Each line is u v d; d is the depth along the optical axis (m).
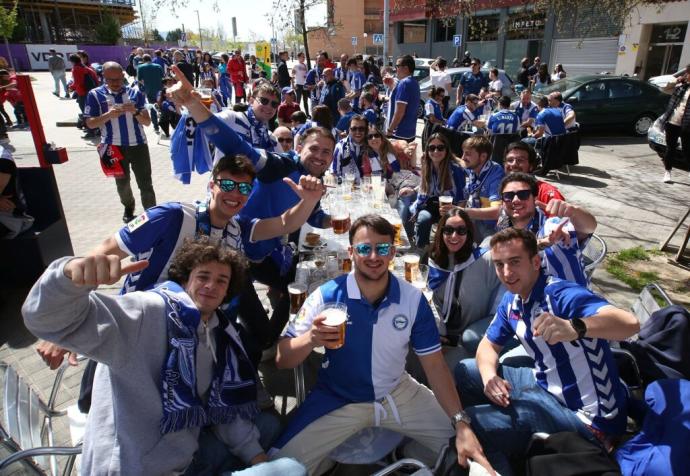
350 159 5.80
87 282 1.40
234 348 2.04
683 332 2.56
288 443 2.24
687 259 5.10
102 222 6.12
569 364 2.22
